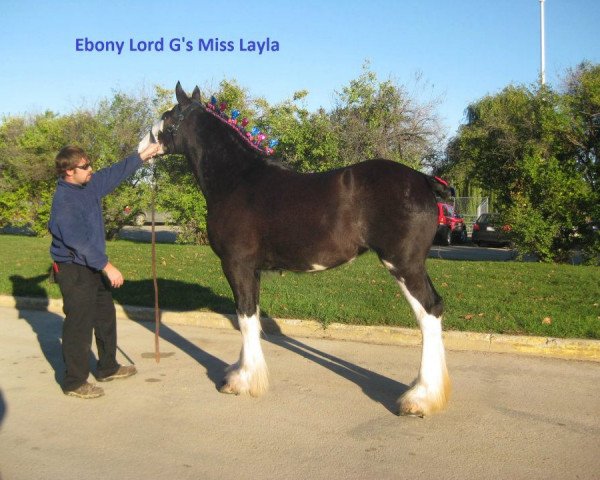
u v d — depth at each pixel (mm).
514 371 5500
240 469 3605
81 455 3793
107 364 5242
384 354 6098
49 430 4191
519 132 16297
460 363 5754
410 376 5391
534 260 14789
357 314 7035
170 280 9555
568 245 13805
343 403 4711
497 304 7426
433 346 4363
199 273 10273
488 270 10594
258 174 4785
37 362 5875
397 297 7902
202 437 4070
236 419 4387
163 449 3883
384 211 4223
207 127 5059
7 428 4227
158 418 4414
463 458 3744
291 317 7137
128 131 20891
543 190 13711
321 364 5750
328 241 4375
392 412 4516
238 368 4977
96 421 4355
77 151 4773
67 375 4809
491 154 16969
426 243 4277
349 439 4035
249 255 4684
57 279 4812
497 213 15758
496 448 3885
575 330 6223
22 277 10008
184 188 17172
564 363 5750
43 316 8016
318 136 16234
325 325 6789
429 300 4316
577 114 14430
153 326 7422
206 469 3605
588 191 13367
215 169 4965
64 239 4617
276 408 4602
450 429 4188
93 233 4875
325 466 3643
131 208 19188
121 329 7258
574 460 3713
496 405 4645
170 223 18234
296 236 4441
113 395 4910
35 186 21156
